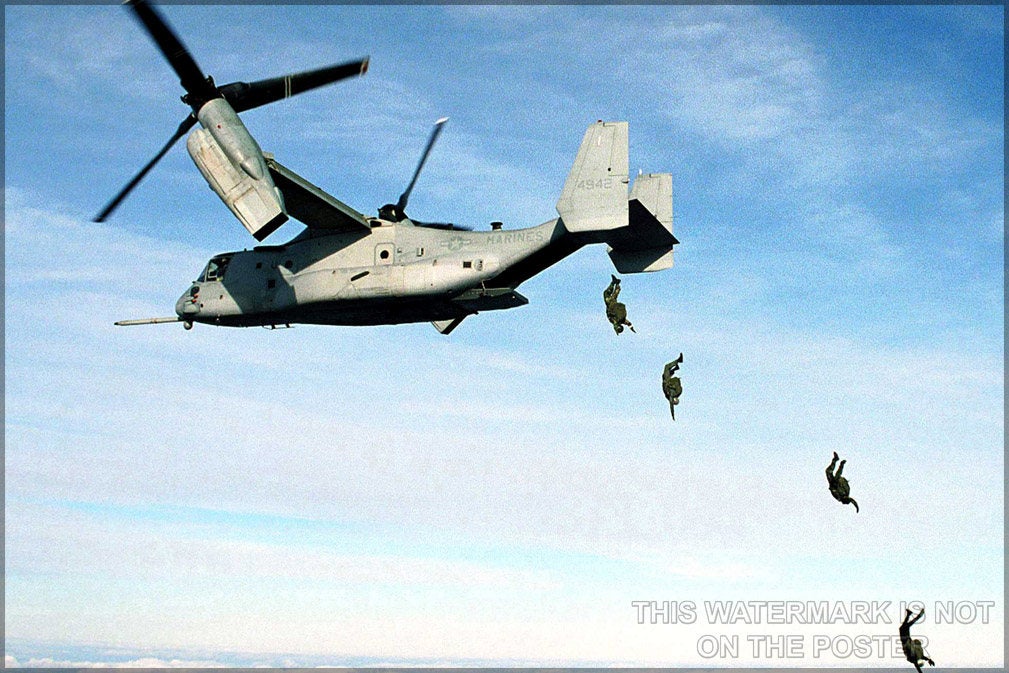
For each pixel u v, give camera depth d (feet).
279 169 89.25
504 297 92.27
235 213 87.56
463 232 93.04
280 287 96.58
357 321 98.78
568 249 92.07
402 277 91.91
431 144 95.40
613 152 87.66
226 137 88.94
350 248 95.50
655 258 92.07
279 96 96.17
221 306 98.58
